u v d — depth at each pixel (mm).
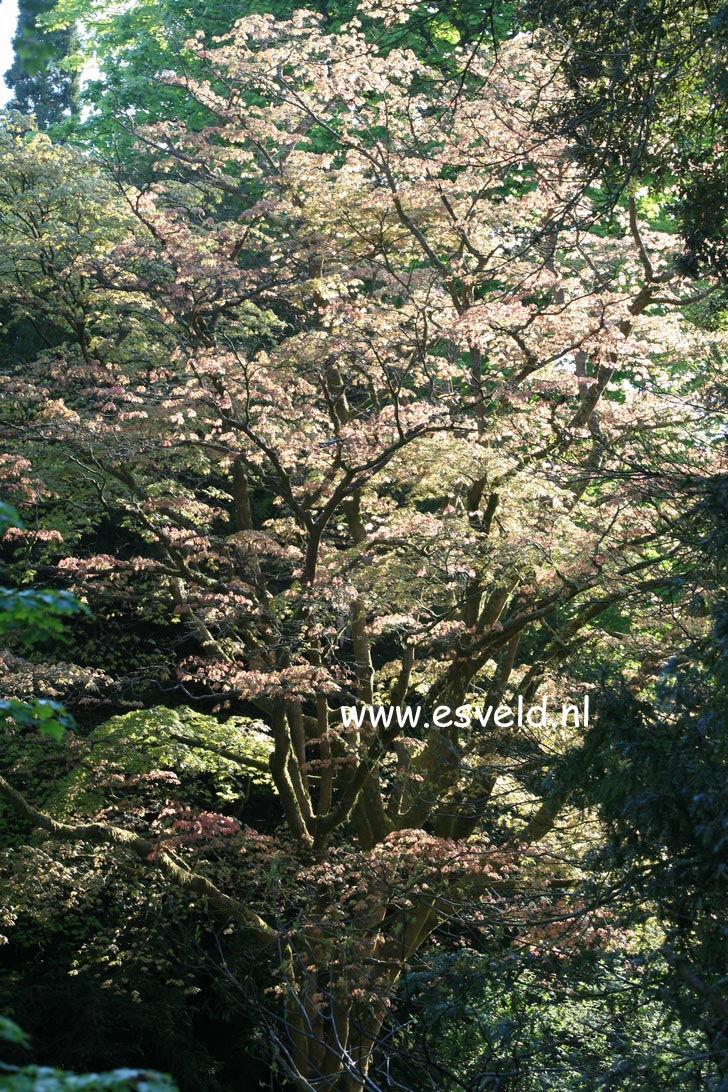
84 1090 2502
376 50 14539
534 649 17688
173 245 13523
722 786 6750
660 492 9859
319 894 13117
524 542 12570
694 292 14719
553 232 9258
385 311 13570
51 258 14297
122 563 13336
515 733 11320
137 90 21609
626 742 7219
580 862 9594
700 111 9906
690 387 14844
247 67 15789
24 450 14188
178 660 20203
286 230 15203
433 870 11766
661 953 7027
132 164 19750
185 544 13195
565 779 7719
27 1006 15805
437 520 13062
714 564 8133
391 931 14195
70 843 13438
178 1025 16781
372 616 15031
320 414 13641
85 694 17312
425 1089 9758
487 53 13914
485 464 12992
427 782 13852
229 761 15031
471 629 14008
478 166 13758
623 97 9281
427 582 12992
